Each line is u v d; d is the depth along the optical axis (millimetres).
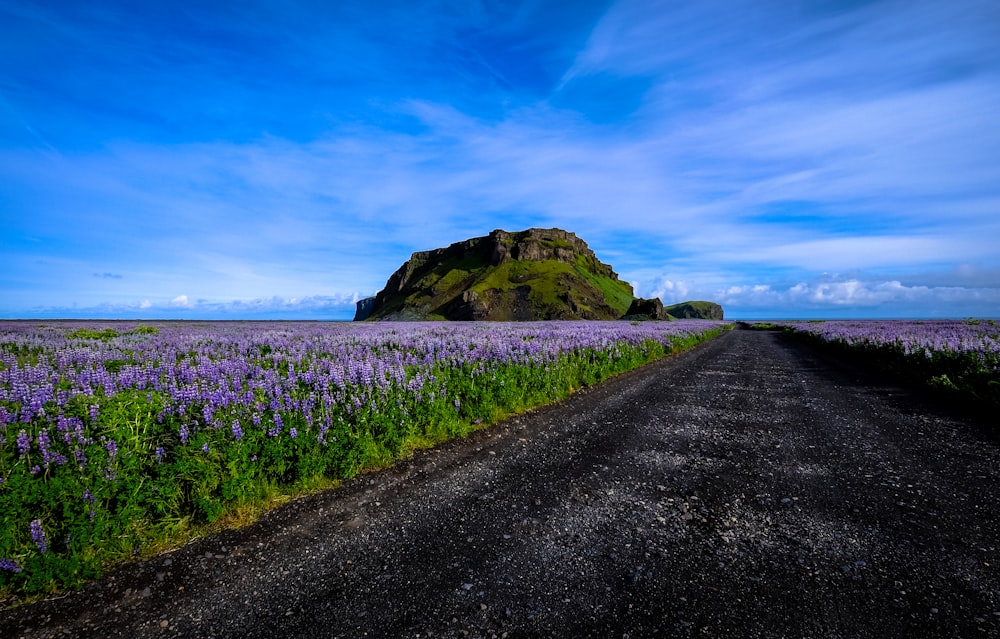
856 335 29453
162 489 5312
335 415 7820
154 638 3719
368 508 6055
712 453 8250
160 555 4930
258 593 4285
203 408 6676
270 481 6461
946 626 3621
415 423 9094
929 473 7055
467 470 7453
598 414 11469
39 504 4555
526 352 16328
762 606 3938
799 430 9758
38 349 17047
